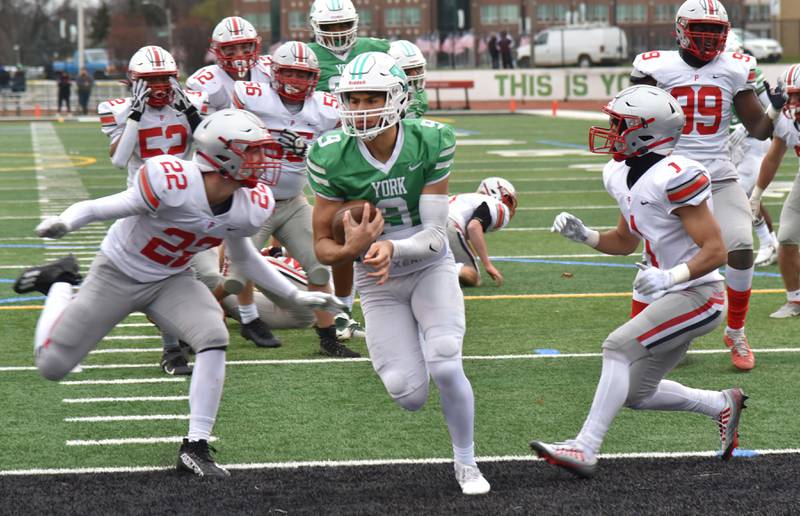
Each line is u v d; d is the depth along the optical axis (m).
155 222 10.67
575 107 83.12
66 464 11.61
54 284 11.59
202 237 10.82
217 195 10.62
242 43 16.36
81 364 15.69
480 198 20.59
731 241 14.82
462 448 10.65
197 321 11.11
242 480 11.07
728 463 11.49
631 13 116.50
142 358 16.06
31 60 175.75
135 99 15.20
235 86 15.95
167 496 10.59
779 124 16.89
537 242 26.06
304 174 16.08
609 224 28.16
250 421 13.07
